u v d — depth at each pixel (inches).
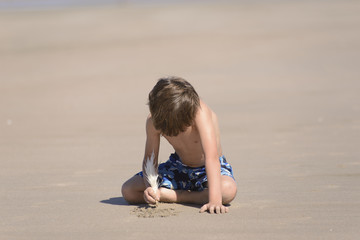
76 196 253.9
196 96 219.9
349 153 333.4
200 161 235.0
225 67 800.3
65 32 1309.1
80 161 334.0
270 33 1151.0
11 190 267.4
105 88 682.2
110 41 1154.7
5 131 452.1
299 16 1446.9
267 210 221.8
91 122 477.7
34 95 652.1
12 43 1173.7
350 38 1023.0
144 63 878.4
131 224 205.9
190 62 869.8
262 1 2151.8
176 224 203.9
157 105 213.8
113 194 256.7
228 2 2176.4
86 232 198.2
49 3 2469.2
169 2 2363.4
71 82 740.7
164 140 394.9
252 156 335.6
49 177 294.7
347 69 724.7
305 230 195.5
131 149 365.4
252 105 526.6
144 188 233.3
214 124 238.1
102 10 1859.0
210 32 1216.8
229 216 213.0
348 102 515.8
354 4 1699.1
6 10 2006.6
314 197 241.6
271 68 770.2
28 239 193.0
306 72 719.1
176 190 233.3
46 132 440.1
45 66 893.2
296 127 421.1
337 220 207.0
